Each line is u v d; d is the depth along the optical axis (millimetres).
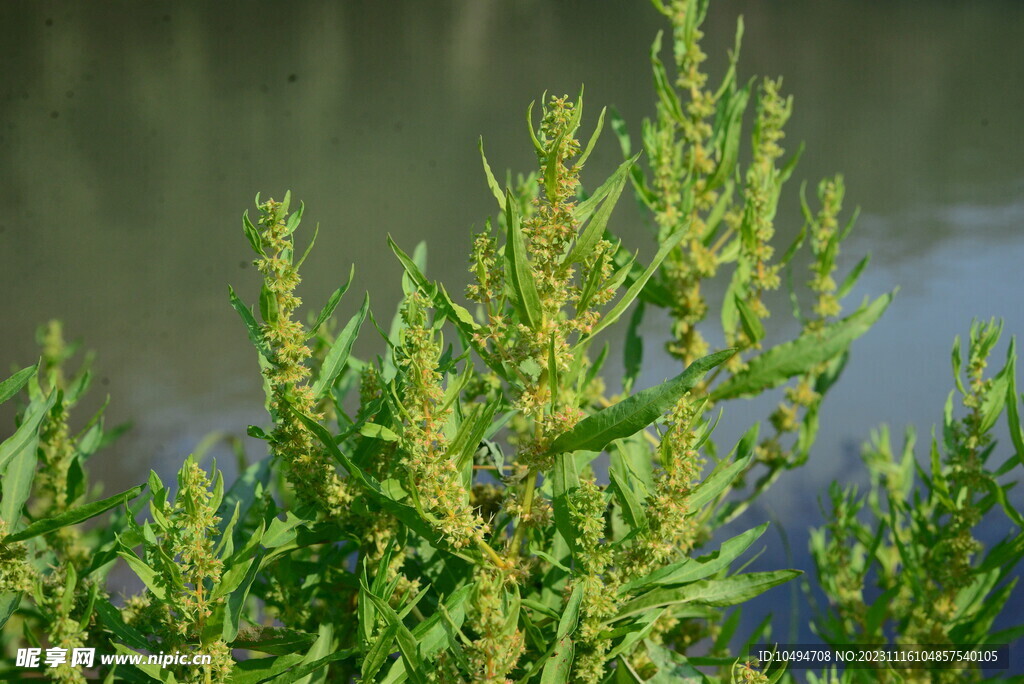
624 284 1498
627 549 1333
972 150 5492
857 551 1623
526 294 1300
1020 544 1426
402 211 4676
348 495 1345
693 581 1329
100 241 4750
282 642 1336
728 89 1507
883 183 5109
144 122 5668
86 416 3500
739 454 1500
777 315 3865
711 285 3480
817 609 1564
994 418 1428
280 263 1317
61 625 1308
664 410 1289
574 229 1306
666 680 1339
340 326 3688
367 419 1342
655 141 1507
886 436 1710
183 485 1303
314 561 1429
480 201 4781
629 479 1379
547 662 1292
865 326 1521
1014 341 1382
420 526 1317
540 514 1327
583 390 1429
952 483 1487
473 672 1274
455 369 1328
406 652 1285
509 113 5531
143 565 1305
